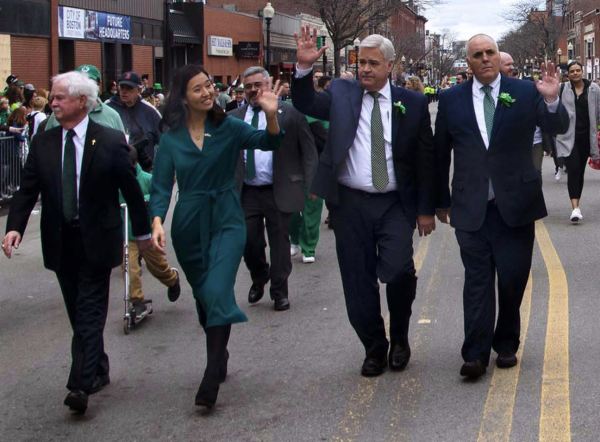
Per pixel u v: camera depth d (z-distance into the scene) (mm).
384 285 8500
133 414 5297
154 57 33938
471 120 5469
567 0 72188
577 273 8680
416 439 4695
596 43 76188
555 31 68500
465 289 5582
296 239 10188
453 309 7414
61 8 26109
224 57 41562
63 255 5332
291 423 5016
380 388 5512
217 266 5270
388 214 5539
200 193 5379
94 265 5266
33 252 10984
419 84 14109
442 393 5363
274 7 53188
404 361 5805
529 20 68875
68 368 6332
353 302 5660
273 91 5277
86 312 5285
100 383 5754
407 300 5633
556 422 4832
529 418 4906
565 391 5305
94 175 5207
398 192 5516
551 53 68125
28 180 5359
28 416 5348
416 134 5492
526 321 6941
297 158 7684
